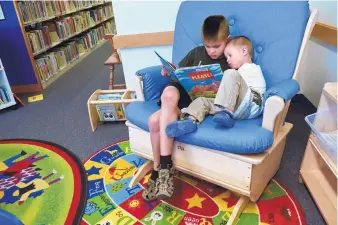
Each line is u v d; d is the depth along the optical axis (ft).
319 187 4.42
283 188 4.67
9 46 9.77
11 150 6.53
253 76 4.18
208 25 4.37
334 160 3.93
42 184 5.25
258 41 4.66
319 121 4.46
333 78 5.99
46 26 12.15
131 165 5.57
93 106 7.00
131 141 4.87
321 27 6.15
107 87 10.38
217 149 3.70
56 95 9.97
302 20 4.28
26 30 11.10
